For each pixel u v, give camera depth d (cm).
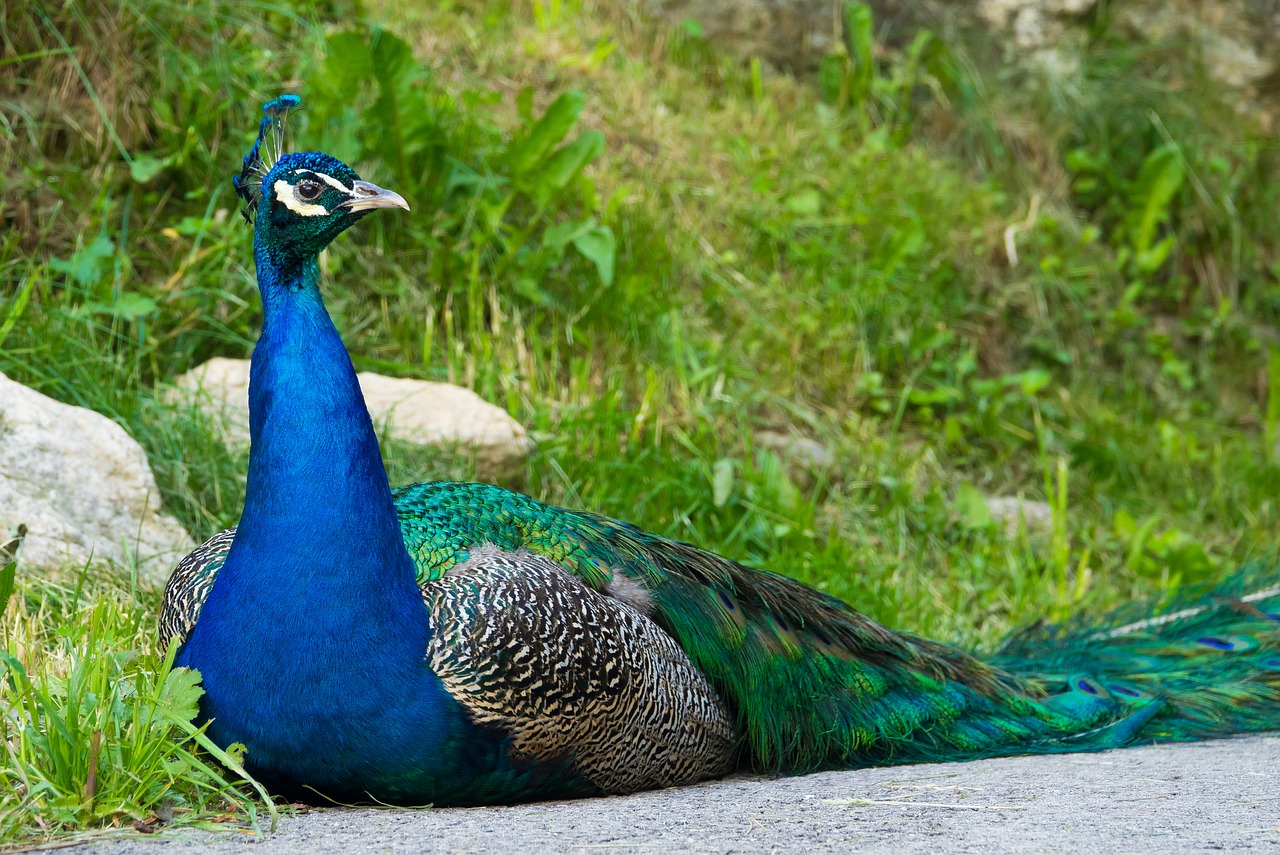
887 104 1878
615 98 1658
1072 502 1512
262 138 730
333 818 624
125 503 988
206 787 618
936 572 1332
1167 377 1764
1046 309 1708
